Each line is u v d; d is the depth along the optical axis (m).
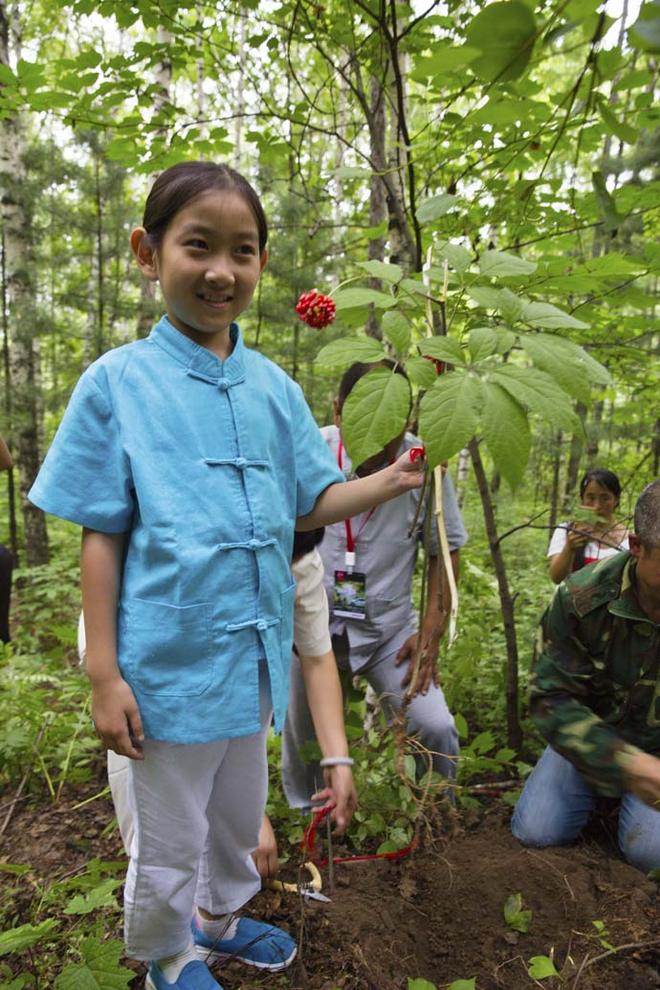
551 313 1.21
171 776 1.33
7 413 6.67
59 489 1.23
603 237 2.73
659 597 1.87
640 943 1.66
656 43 0.67
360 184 4.42
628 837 2.03
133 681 1.26
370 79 2.77
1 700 2.69
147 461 1.23
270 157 2.86
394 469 1.44
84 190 6.99
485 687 3.01
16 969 1.64
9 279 6.64
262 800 1.54
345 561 2.27
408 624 2.35
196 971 1.49
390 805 2.04
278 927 1.75
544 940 1.73
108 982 1.39
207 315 1.26
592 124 2.18
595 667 2.06
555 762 2.23
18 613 5.43
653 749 2.13
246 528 1.29
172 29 2.53
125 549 1.31
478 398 1.01
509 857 2.02
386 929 1.74
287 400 1.47
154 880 1.37
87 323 7.68
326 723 1.64
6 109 2.72
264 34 2.60
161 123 2.72
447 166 2.82
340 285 1.39
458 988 1.50
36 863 2.05
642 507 1.80
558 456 4.98
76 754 2.60
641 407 3.67
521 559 5.29
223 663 1.28
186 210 1.20
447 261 1.33
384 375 1.12
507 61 0.70
